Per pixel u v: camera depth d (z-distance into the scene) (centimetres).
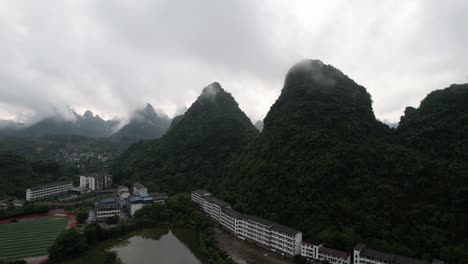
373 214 14200
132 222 19100
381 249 12688
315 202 15688
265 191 18188
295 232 14400
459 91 17850
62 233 14875
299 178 17100
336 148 17550
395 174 15488
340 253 12825
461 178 13525
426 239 12425
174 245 16500
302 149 18500
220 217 19462
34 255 14475
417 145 16900
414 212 13525
